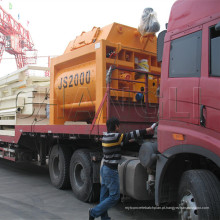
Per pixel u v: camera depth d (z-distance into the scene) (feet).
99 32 19.02
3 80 31.30
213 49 10.07
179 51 11.65
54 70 21.93
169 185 12.12
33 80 27.86
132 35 18.83
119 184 13.17
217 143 9.41
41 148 24.59
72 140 19.92
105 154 13.16
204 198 9.61
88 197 17.03
